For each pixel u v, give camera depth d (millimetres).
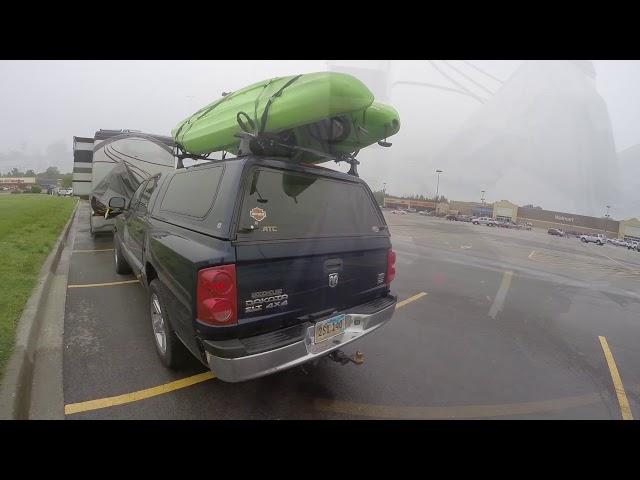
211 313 1832
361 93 1416
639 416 2381
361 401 2428
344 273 2447
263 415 2225
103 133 7922
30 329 2941
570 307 4176
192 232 2258
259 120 2076
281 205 2148
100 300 4121
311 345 2176
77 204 25703
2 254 5461
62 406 2203
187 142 3158
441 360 3092
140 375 2572
